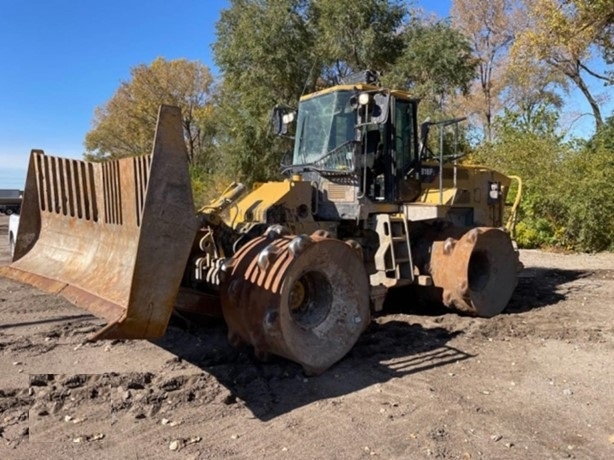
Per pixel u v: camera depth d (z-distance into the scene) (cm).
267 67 2264
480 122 3797
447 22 2312
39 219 674
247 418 427
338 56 2267
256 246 516
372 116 641
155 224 411
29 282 594
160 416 430
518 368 534
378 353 573
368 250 695
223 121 2420
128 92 4647
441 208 691
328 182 696
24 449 379
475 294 709
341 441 390
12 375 507
